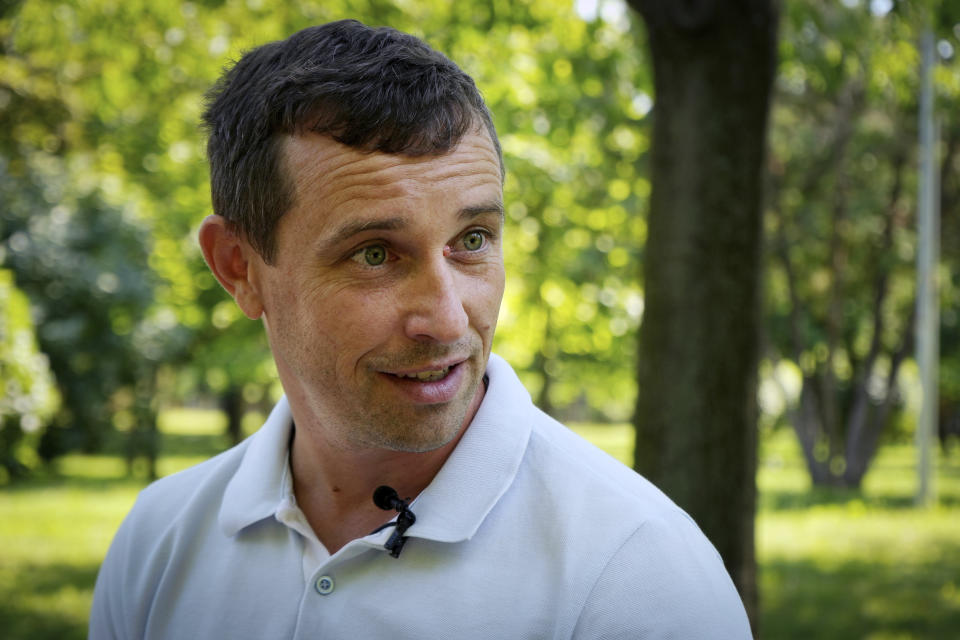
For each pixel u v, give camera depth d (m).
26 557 9.23
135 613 1.32
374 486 1.19
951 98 6.24
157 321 18.17
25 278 16.17
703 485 3.46
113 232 17.02
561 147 6.59
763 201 3.55
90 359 17.38
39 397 9.88
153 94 6.55
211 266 1.21
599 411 42.03
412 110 1.00
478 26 5.25
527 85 6.09
